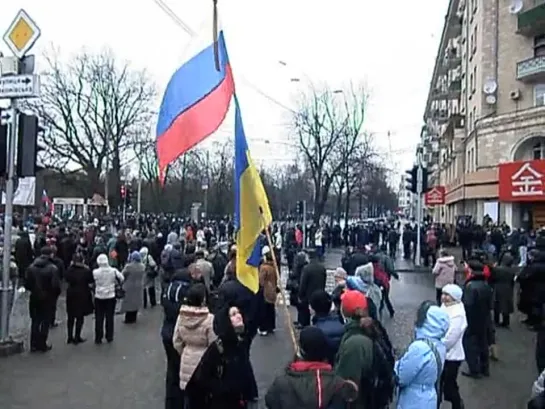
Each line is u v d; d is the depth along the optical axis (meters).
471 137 45.16
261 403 8.62
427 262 31.08
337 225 46.28
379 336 5.99
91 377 10.02
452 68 57.44
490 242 29.11
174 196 68.44
